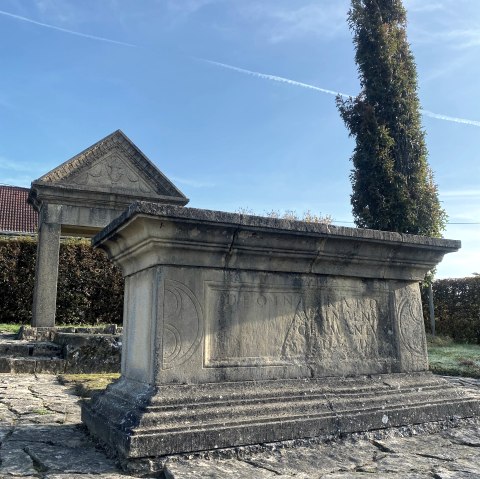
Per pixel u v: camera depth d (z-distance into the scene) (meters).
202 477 2.75
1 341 9.21
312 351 3.97
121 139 11.23
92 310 14.76
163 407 3.17
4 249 14.30
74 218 10.47
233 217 3.56
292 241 3.86
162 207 3.35
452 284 17.23
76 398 5.68
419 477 2.86
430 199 14.61
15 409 4.89
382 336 4.38
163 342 3.40
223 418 3.25
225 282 3.71
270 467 2.99
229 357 3.61
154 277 3.54
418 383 4.31
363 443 3.56
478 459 3.24
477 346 14.91
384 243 4.26
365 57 15.29
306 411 3.55
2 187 24.95
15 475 2.80
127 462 2.91
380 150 14.66
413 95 15.23
